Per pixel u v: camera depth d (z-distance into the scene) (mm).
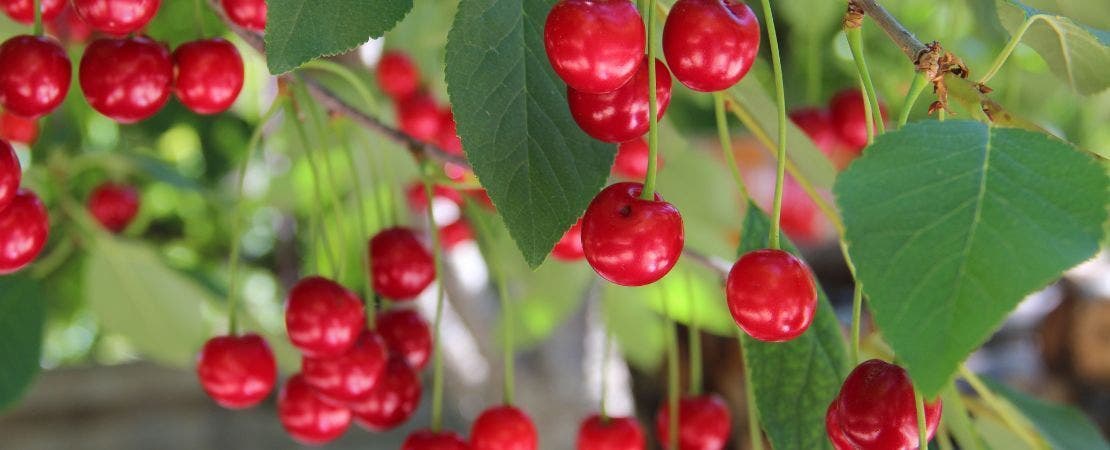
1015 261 385
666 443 592
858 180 397
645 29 450
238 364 557
